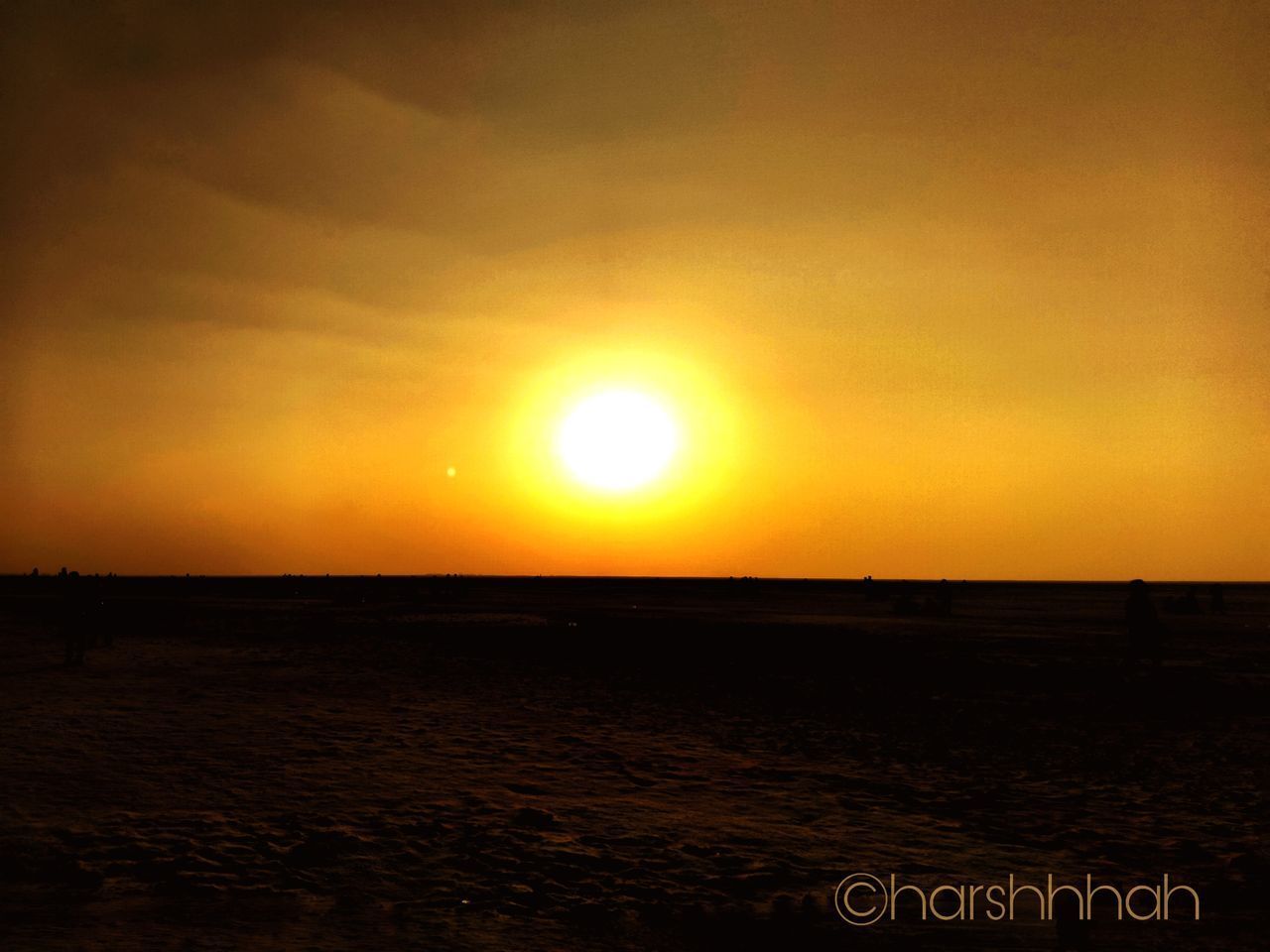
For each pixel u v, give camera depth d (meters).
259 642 32.09
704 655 28.45
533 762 12.61
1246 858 8.45
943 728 16.08
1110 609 65.12
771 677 23.16
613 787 11.20
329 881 7.44
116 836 8.35
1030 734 15.54
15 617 44.66
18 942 5.97
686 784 11.48
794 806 10.46
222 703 17.39
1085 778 12.12
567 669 24.59
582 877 7.75
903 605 53.81
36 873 7.38
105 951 5.84
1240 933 6.72
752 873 7.93
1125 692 20.53
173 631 36.81
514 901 7.10
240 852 8.05
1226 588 185.62
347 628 39.34
